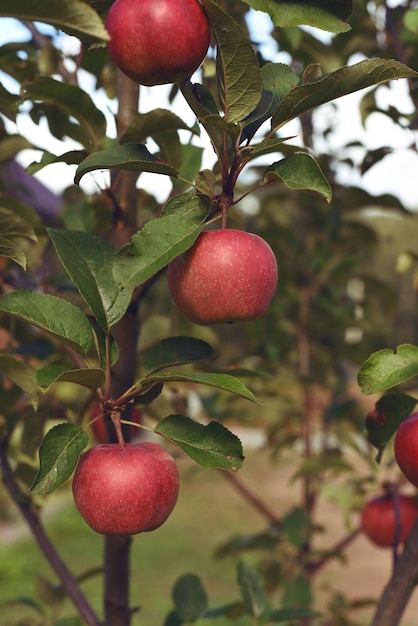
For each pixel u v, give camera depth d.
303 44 1.23
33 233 0.95
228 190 0.77
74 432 0.75
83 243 0.83
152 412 1.33
